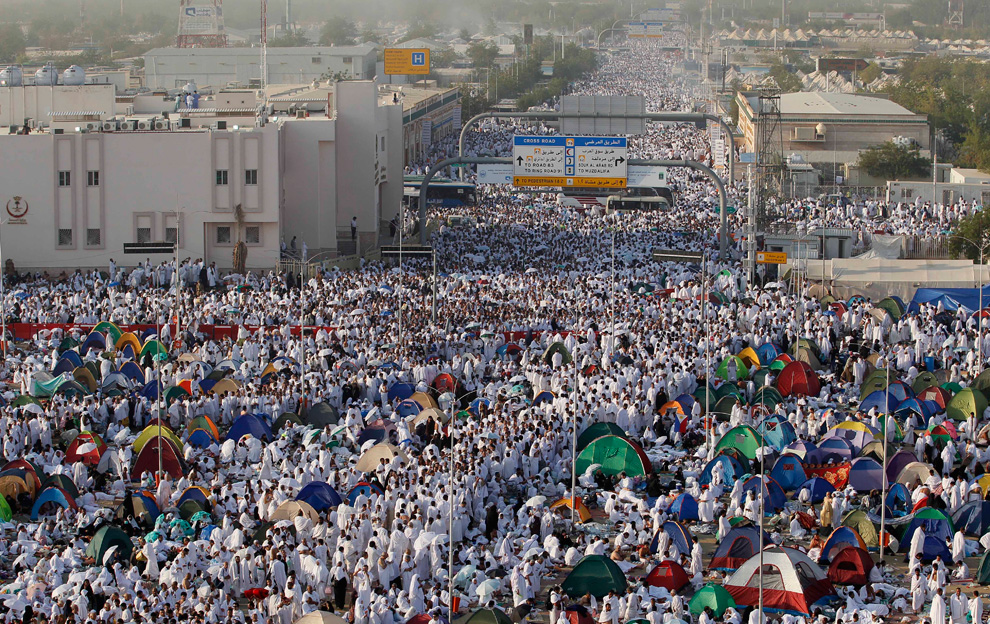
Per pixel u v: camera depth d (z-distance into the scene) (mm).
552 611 30875
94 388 52562
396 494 36594
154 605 30172
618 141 85500
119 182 82625
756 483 39250
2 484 38688
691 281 73625
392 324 62312
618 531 37500
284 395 49750
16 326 63875
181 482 39625
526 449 43594
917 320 62000
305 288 71438
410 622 29984
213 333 62875
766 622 30906
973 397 48656
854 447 43750
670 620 29953
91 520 36656
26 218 82375
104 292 70375
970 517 37219
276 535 34094
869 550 36281
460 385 54312
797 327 59062
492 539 36969
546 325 63688
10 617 29750
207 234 83750
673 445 47531
